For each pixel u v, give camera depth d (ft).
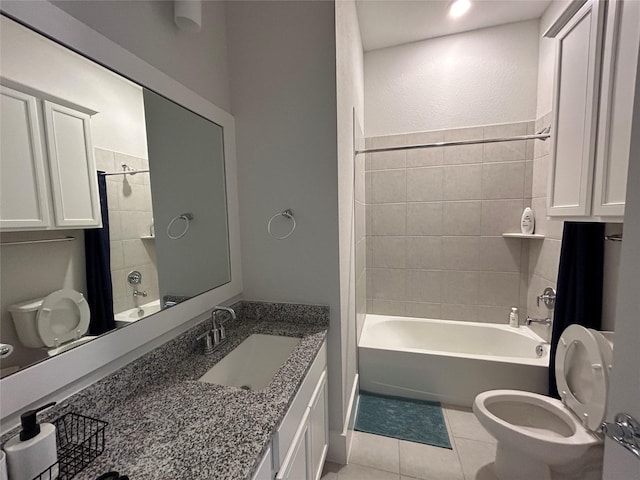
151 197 3.34
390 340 8.29
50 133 2.29
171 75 3.63
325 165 4.68
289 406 2.93
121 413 2.66
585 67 3.94
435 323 8.22
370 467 4.95
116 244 2.90
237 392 3.00
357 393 6.79
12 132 2.05
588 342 3.93
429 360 6.68
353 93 6.33
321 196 4.75
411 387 6.83
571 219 4.28
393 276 8.67
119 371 2.85
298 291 5.04
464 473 4.82
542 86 6.97
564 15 4.31
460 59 7.72
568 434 4.37
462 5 6.65
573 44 4.24
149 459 2.12
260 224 5.07
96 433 2.19
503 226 7.70
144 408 2.74
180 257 3.80
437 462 5.04
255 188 5.03
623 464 2.13
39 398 2.15
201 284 4.22
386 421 6.09
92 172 2.65
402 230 8.47
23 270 2.12
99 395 2.62
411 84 8.11
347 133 5.54
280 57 4.68
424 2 6.54
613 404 2.19
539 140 7.07
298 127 4.73
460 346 7.98
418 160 8.17
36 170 2.20
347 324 5.54
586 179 3.86
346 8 5.41
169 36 3.58
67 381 2.35
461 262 8.11
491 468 4.90
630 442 1.91
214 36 4.51
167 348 3.47
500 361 6.27
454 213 8.04
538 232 7.11
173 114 3.66
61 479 1.95
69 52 2.40
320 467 4.34
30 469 1.78
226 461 2.10
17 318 2.07
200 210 4.22
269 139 4.87
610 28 3.45
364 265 8.43
